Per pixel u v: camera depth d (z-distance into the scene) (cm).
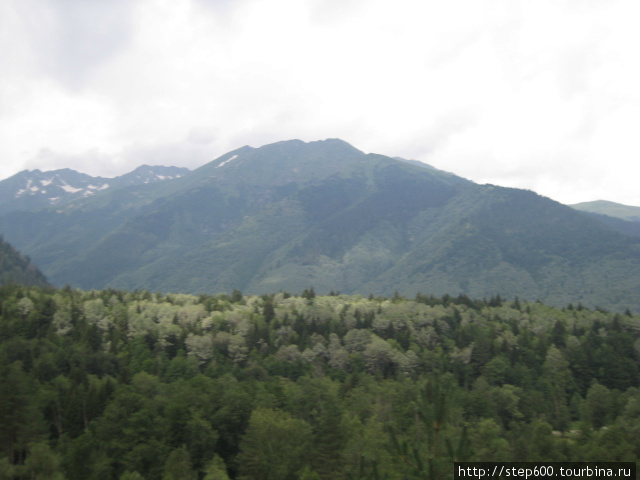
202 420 8012
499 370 14825
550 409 12750
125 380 10750
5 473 6200
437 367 15312
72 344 13850
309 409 9650
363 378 12206
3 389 7144
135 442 7456
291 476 7012
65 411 8444
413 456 3338
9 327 13938
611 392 12950
